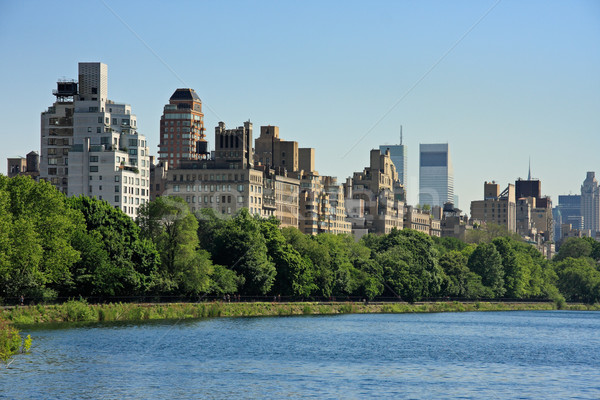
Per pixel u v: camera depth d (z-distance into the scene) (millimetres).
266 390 147625
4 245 196750
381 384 156125
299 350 195375
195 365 169250
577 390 156500
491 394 150625
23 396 136875
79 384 146500
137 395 141000
